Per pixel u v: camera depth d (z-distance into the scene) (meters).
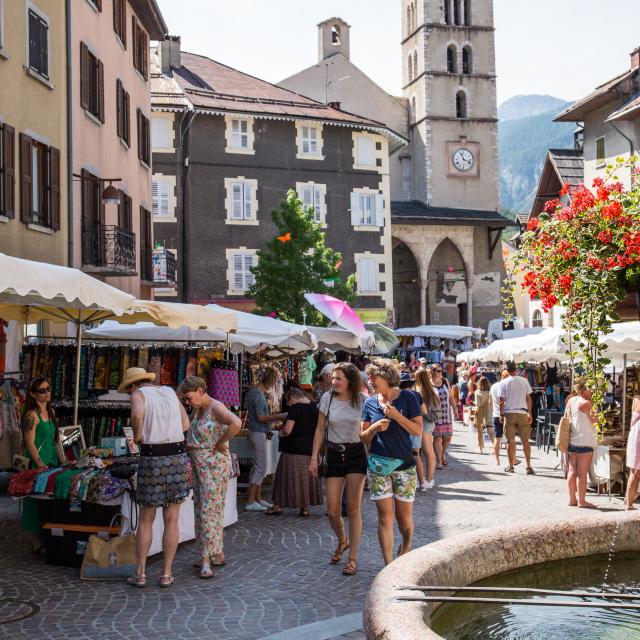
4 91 18.45
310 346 17.17
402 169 70.00
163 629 6.95
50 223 20.73
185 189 45.50
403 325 65.44
